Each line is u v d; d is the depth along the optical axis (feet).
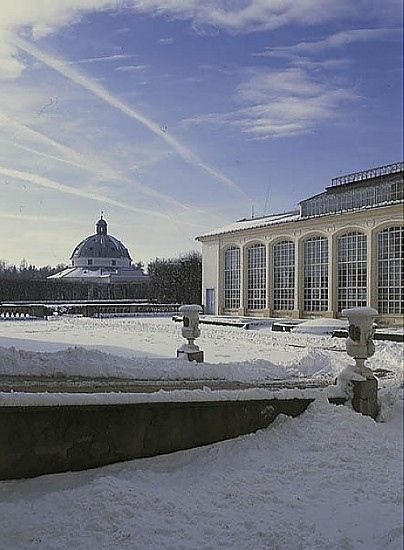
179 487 21.56
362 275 109.50
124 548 16.97
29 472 21.49
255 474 23.16
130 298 202.49
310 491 22.16
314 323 86.53
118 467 22.68
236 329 90.27
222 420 25.72
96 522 18.12
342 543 17.98
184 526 18.52
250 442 25.70
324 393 29.40
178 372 31.65
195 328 41.19
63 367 29.96
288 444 26.12
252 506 20.52
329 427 27.48
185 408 24.77
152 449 23.94
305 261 122.72
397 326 101.50
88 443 22.59
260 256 134.51
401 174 110.22
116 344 61.93
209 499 20.76
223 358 50.62
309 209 121.70
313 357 40.19
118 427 23.26
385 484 23.13
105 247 248.93
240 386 29.76
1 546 16.53
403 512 20.71
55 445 21.99
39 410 21.67
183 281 191.83
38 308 130.41
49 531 17.51
